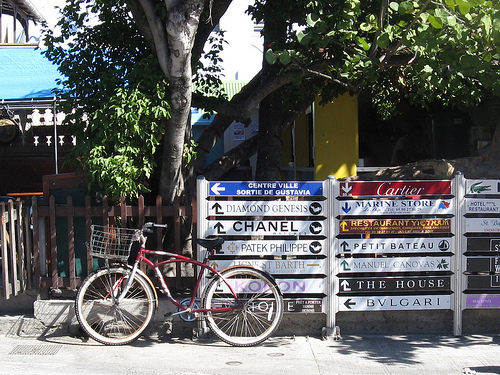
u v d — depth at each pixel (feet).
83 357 17.33
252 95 24.20
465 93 25.17
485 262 19.12
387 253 18.99
